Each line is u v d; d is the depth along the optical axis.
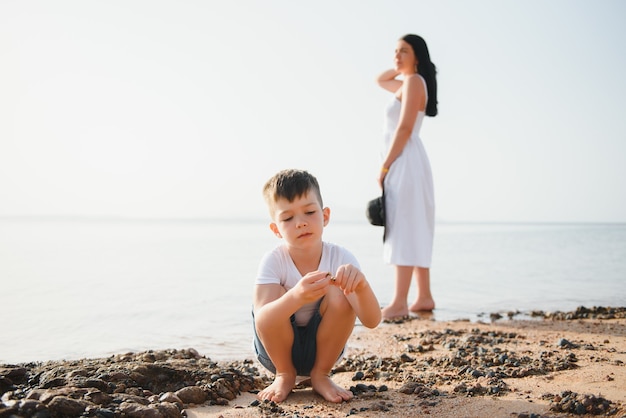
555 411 2.24
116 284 6.70
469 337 4.04
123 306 5.33
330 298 2.58
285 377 2.65
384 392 2.64
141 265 8.81
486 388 2.63
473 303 6.00
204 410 2.37
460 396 2.53
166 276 7.48
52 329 4.37
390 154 5.52
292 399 2.56
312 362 2.70
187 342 4.03
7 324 4.52
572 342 3.86
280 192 2.66
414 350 3.72
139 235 19.28
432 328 4.60
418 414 2.27
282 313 2.46
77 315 4.89
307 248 2.69
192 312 5.10
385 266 9.10
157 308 5.26
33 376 2.51
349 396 2.53
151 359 3.08
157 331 4.36
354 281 2.39
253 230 25.73
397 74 6.13
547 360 3.22
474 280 7.79
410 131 5.51
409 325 4.77
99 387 2.40
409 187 5.44
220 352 3.76
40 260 9.37
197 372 2.73
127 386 2.50
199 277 7.42
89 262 9.16
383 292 6.62
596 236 22.02
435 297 6.39
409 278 5.37
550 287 7.17
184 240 16.08
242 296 5.96
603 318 4.98
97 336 4.17
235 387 2.68
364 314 2.54
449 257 11.38
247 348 3.88
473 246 15.05
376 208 5.54
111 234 20.02
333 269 2.77
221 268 8.51
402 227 5.42
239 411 2.35
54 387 2.38
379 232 21.89
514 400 2.43
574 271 8.88
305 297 2.39
